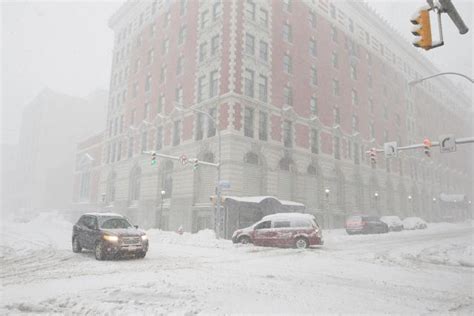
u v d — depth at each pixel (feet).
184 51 128.77
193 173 111.34
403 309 23.16
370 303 24.54
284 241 63.77
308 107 130.11
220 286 29.12
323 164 131.64
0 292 26.78
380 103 175.73
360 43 167.84
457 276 36.99
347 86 153.79
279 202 90.74
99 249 46.52
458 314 22.26
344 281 32.81
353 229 109.40
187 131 118.62
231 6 110.52
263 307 22.85
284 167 118.42
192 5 129.18
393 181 175.52
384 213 162.91
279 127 116.67
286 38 127.54
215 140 105.70
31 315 20.95
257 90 111.75
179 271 36.78
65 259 47.37
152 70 146.92
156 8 153.58
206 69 116.16
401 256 54.24
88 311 21.49
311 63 135.64
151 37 153.38
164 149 127.13
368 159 157.99
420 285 31.48
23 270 38.14
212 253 54.85
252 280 32.17
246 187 103.24
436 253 58.80
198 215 108.06
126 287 27.91
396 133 185.88
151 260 46.11
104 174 169.07
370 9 174.50
